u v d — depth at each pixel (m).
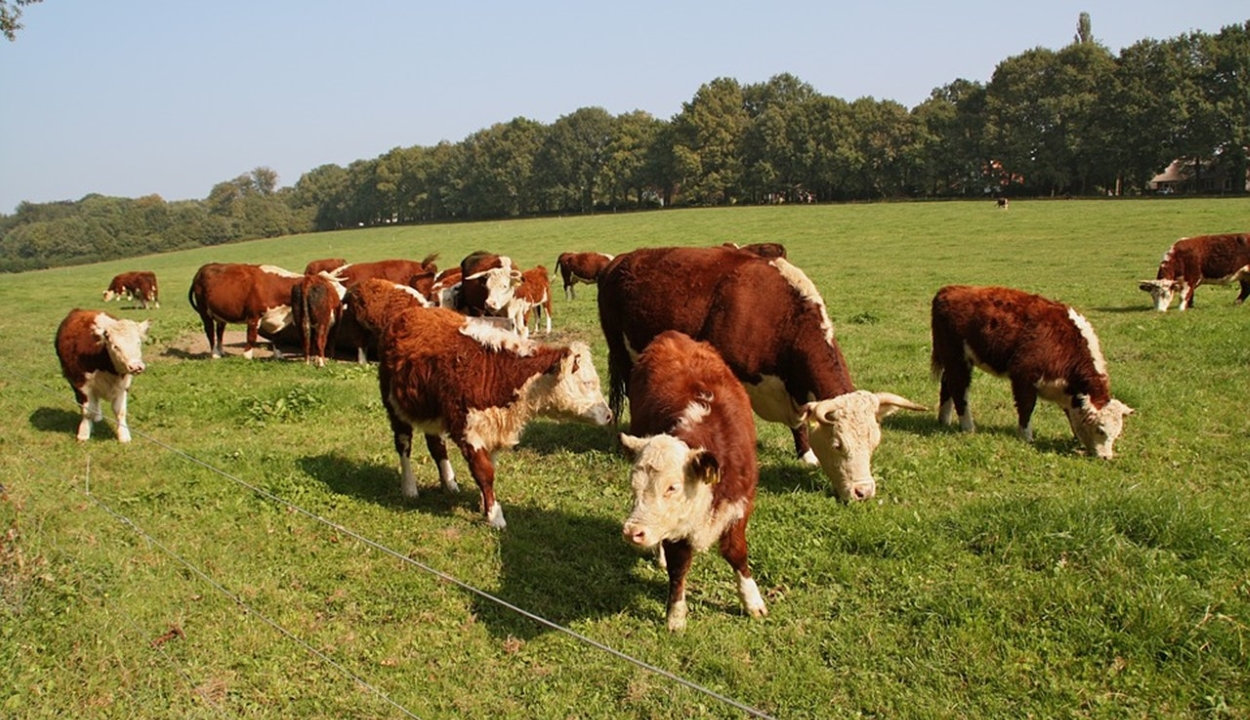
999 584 5.58
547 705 4.63
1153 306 18.19
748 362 7.98
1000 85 88.38
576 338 18.19
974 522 6.34
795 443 8.38
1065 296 20.50
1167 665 4.66
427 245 64.75
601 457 8.69
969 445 8.74
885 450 8.59
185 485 7.96
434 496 7.82
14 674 4.66
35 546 5.96
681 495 4.75
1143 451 8.29
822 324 7.70
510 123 117.06
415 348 7.21
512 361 6.97
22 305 31.73
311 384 12.47
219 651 5.14
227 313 15.79
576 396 7.10
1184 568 5.63
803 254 37.78
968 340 9.16
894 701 4.57
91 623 5.19
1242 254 17.75
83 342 9.34
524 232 71.25
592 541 6.70
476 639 5.31
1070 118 81.31
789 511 7.00
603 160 112.38
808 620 5.38
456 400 6.97
